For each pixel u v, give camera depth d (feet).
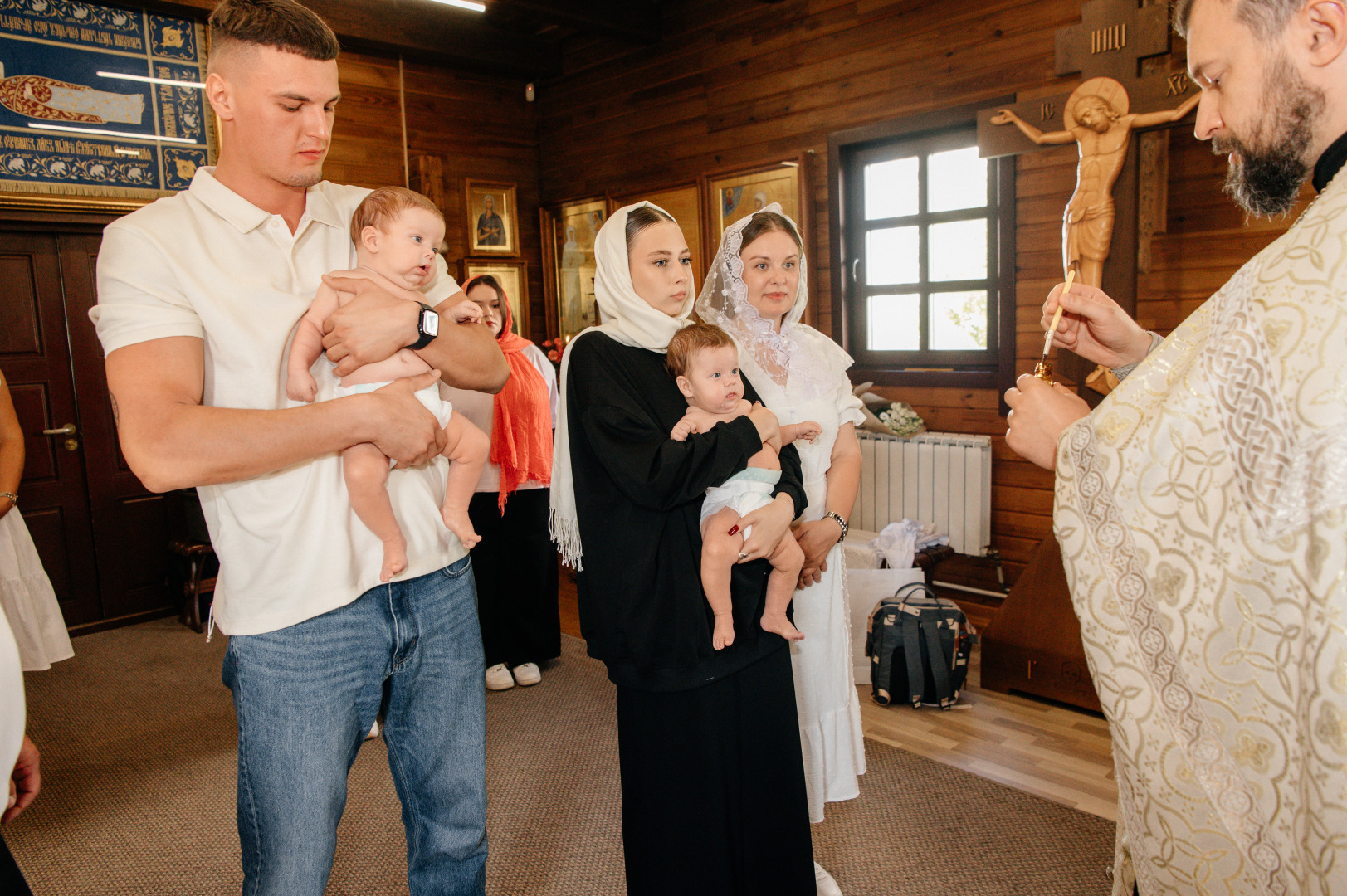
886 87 13.83
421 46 17.08
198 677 12.16
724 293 6.48
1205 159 10.96
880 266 14.65
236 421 3.55
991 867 7.03
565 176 19.81
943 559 11.99
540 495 11.22
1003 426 13.08
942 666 9.99
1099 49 10.62
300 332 4.10
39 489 14.25
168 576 15.42
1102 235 10.75
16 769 3.49
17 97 13.71
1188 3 3.05
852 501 6.42
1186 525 2.90
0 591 9.77
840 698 6.51
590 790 8.52
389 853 7.55
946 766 8.76
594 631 5.16
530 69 18.89
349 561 4.15
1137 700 3.04
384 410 3.92
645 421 4.83
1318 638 2.49
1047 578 10.44
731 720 4.90
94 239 14.70
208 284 3.89
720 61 16.22
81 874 7.38
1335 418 2.51
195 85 15.40
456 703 4.78
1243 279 2.84
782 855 5.13
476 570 11.02
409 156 18.11
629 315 5.58
